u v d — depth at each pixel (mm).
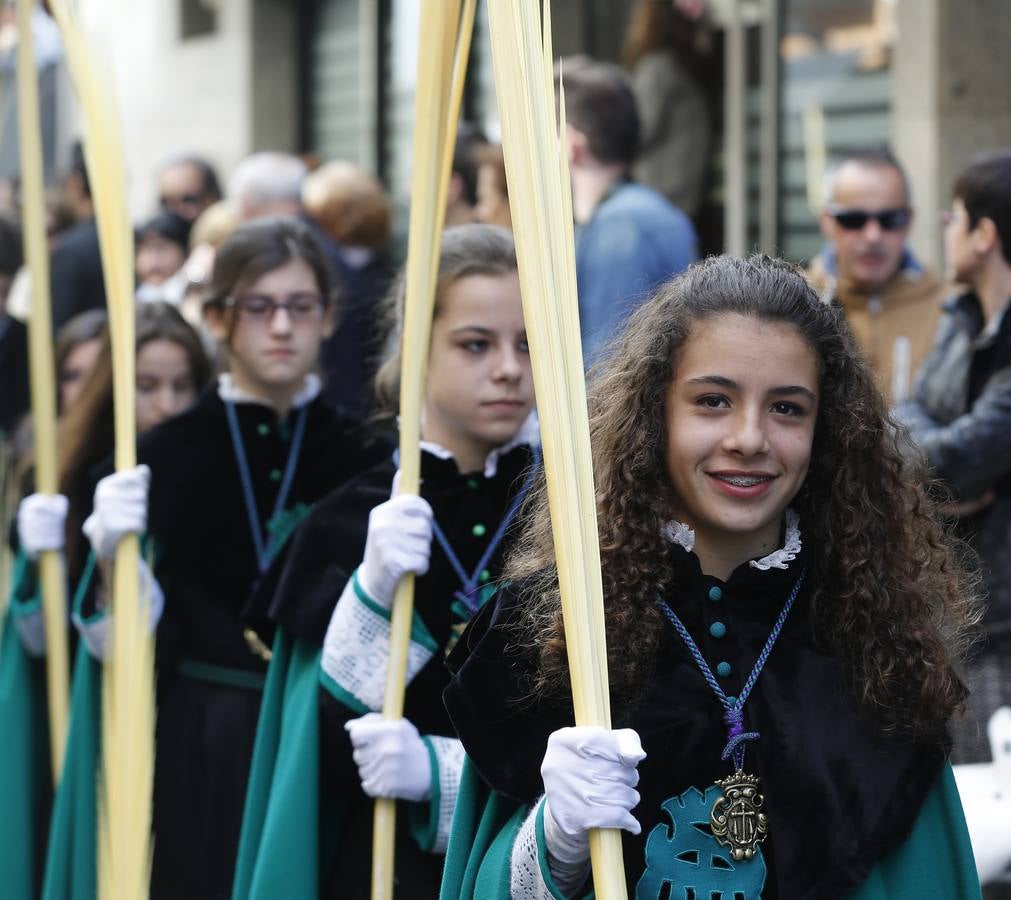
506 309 3859
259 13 11242
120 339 4348
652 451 2865
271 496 4746
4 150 11883
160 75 11836
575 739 2641
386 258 7160
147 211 11906
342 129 11148
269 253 4715
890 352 5613
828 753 2816
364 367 6383
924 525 3016
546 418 2705
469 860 2955
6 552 5320
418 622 3799
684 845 2783
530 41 2764
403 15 10750
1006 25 7547
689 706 2828
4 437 6438
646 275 5688
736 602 2891
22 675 5137
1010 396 4730
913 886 2842
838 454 2920
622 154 5977
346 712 3768
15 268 7629
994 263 4953
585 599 2676
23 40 4820
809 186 8391
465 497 3920
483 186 6391
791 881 2768
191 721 4605
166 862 4555
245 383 4812
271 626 4133
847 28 8258
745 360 2779
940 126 7645
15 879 5055
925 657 2875
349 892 3889
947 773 2902
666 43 8305
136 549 4305
